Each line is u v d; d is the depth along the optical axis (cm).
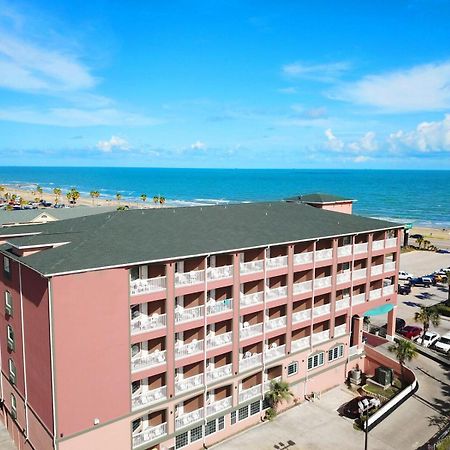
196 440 3366
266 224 4072
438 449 3241
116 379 2892
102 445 2878
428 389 4272
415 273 8862
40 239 3055
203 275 3266
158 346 3219
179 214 3841
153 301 3122
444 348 5103
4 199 19350
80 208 7831
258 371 3712
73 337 2675
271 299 3759
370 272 4662
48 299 2575
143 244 3112
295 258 3909
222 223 3869
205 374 3366
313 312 4122
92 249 2880
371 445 3419
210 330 3594
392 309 5009
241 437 3538
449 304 6706
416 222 17450
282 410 3928
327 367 4309
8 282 3189
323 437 3528
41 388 2806
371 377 4488
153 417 3256
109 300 2795
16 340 3161
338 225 4428
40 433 2892
